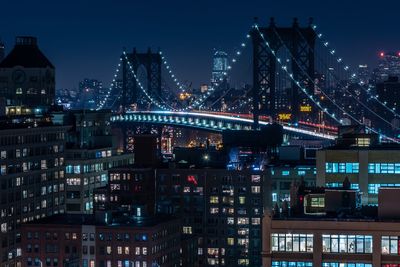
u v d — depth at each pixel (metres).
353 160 185.38
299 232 135.12
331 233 134.62
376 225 133.75
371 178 184.38
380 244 133.75
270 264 135.62
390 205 137.62
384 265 133.75
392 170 183.88
